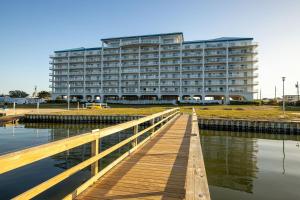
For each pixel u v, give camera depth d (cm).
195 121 1133
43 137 2078
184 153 792
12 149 1524
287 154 1438
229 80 6750
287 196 766
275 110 4172
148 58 7431
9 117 3278
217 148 1638
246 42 6612
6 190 796
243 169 1088
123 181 523
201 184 247
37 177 927
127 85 7638
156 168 622
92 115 3272
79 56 8181
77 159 1212
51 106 6588
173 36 7419
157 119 2925
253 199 744
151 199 435
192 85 7019
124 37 7712
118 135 2194
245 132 2506
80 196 441
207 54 6925
